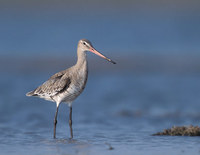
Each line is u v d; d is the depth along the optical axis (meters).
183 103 18.23
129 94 20.44
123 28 48.16
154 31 45.66
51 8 58.84
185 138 11.79
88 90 21.52
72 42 40.38
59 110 17.42
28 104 18.39
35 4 59.66
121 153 10.03
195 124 14.36
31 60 30.94
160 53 33.94
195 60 30.38
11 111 16.88
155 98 19.44
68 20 52.59
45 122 15.08
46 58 31.80
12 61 30.53
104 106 18.08
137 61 30.44
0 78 24.67
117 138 12.02
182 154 9.90
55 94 12.88
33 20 52.03
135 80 24.19
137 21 52.59
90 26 49.31
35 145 11.04
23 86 22.47
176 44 38.41
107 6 61.72
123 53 34.03
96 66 28.56
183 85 22.47
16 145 11.03
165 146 10.77
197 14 55.91
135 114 16.42
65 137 12.33
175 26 48.34
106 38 42.66
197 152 10.09
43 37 42.56
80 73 12.75
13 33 44.16
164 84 22.89
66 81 12.61
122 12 58.47
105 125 14.42
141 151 10.23
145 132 13.01
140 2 64.56
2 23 49.69
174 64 29.28
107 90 21.50
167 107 17.55
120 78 24.91
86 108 17.72
